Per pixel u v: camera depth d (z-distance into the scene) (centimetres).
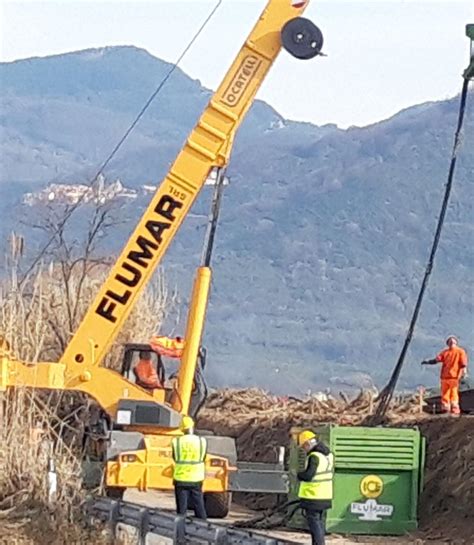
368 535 2384
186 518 1925
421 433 2820
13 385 2395
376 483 2394
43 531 2050
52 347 2884
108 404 2436
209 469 2411
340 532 2378
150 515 2016
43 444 2358
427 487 2566
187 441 2238
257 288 14350
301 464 2431
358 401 3719
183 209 2464
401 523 2394
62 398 2652
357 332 12562
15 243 2622
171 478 2397
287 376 10206
